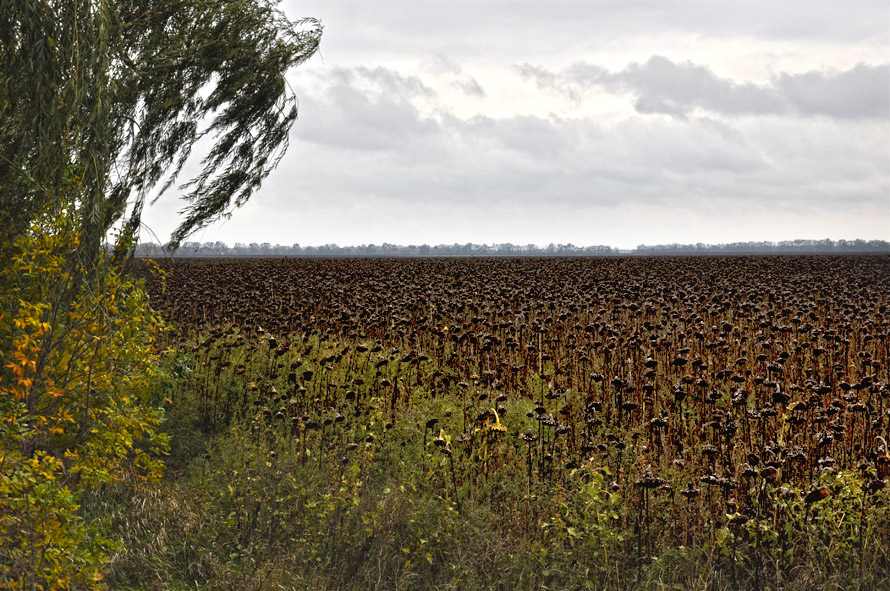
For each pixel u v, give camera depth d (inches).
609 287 960.3
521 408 406.9
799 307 705.0
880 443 309.9
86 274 272.5
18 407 233.6
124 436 278.4
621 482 305.0
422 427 382.6
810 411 370.9
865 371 495.2
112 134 358.9
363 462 337.4
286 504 308.5
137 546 278.7
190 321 730.8
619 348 529.7
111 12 317.4
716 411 352.2
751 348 551.5
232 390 475.2
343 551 275.1
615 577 255.3
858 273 1309.1
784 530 272.1
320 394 436.5
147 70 374.3
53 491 207.3
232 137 454.9
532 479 317.1
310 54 454.3
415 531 280.5
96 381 275.6
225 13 410.0
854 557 253.9
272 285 948.0
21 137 242.2
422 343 579.8
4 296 250.2
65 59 245.4
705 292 907.4
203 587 254.2
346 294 840.3
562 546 271.1
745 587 247.9
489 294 840.3
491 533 279.1
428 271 1269.7
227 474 344.2
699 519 279.9
